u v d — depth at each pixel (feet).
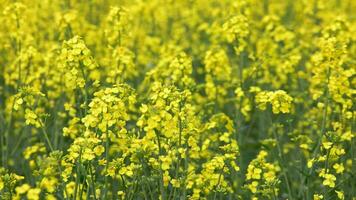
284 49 32.32
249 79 27.27
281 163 23.09
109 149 19.74
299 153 24.20
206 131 23.85
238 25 26.76
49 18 35.27
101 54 32.42
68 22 28.09
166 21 38.34
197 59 34.60
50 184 18.94
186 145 19.53
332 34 26.73
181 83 23.99
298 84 31.27
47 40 35.37
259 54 30.53
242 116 26.96
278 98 20.43
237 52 27.20
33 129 28.22
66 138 26.27
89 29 32.07
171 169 20.94
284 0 42.42
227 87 28.37
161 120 18.39
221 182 19.52
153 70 25.91
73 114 22.25
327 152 19.94
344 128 23.99
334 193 22.13
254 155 27.99
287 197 23.44
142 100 24.85
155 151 19.06
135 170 19.20
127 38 26.91
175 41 35.04
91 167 18.66
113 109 17.89
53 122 26.84
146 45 35.68
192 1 38.50
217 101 28.27
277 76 30.94
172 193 20.63
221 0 36.42
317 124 24.79
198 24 39.14
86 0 37.22
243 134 30.14
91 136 18.04
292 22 39.50
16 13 27.12
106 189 18.74
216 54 26.58
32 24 32.81
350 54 31.99
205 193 19.75
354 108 23.31
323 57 24.08
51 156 18.47
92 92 21.77
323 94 25.21
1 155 27.73
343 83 22.59
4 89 32.35
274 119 27.94
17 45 28.45
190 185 19.17
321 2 36.22
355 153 23.81
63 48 20.62
